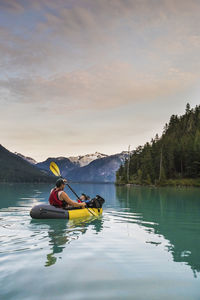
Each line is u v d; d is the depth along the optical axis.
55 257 3.73
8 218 7.57
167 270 3.26
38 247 4.27
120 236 5.23
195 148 71.94
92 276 3.02
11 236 5.12
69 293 2.58
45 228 6.03
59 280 2.90
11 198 16.08
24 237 5.04
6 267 3.29
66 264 3.42
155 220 7.60
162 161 76.25
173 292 2.63
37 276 3.00
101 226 6.42
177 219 7.83
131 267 3.35
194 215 8.76
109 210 10.16
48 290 2.64
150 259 3.71
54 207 7.67
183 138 90.81
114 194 23.22
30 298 2.47
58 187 7.98
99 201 8.98
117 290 2.65
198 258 3.77
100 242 4.68
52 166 9.55
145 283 2.85
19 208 10.11
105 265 3.40
